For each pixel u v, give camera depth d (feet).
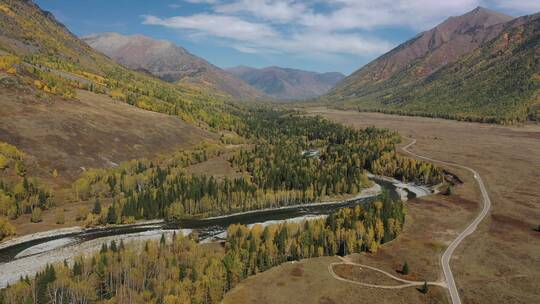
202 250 443.32
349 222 503.61
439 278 415.44
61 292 347.36
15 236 508.94
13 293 340.18
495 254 473.67
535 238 522.88
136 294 349.82
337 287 395.96
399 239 520.42
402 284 403.95
